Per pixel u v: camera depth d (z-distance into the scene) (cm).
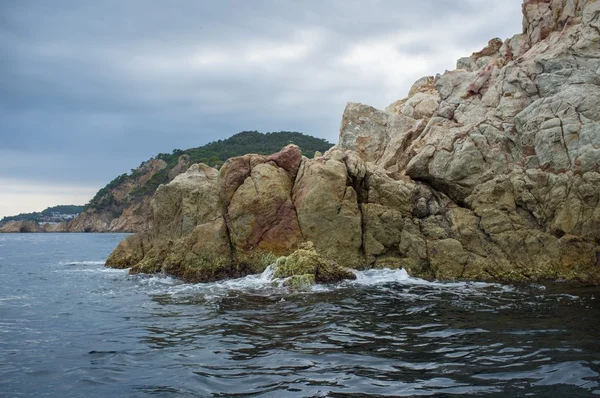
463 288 1572
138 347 959
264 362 848
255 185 1986
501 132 2027
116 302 1455
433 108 2650
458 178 2002
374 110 2788
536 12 2372
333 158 2083
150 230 2303
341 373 787
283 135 15650
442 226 1934
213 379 774
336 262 1814
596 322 1085
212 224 1958
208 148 14600
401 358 857
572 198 1775
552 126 1884
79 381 781
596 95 1866
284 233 1923
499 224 1852
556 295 1434
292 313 1227
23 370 836
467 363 823
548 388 713
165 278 1933
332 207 1906
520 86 2131
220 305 1351
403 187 2005
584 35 2042
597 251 1712
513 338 967
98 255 4050
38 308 1384
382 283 1664
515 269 1761
